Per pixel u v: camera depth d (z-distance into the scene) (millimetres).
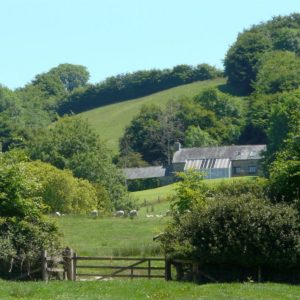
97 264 96625
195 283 76438
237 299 64688
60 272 81375
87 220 154125
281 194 85125
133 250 103375
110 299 63406
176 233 80875
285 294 68312
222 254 77750
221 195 84188
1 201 83375
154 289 70625
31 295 65812
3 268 80125
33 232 81500
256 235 77688
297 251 77375
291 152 88250
